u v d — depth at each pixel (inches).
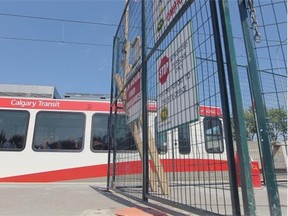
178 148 140.5
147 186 164.1
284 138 89.8
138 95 189.5
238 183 91.1
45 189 259.0
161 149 158.6
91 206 163.5
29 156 356.2
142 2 184.1
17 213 142.9
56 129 369.4
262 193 239.0
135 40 204.4
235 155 91.3
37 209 154.2
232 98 86.3
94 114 382.9
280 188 172.4
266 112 86.6
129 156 227.9
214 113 105.6
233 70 87.1
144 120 166.9
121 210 137.9
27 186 294.4
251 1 90.6
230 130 88.3
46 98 378.0
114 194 221.9
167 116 138.0
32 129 363.9
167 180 156.9
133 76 202.4
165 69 141.1
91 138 373.4
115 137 256.7
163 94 142.9
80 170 362.9
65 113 376.5
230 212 123.5
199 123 116.7
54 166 358.9
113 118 271.6
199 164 122.0
